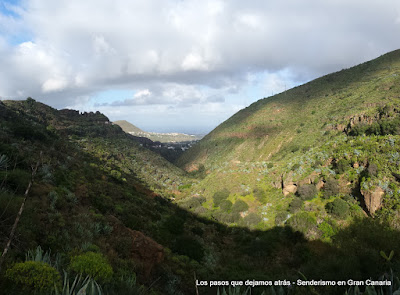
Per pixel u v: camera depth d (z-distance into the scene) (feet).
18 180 38.75
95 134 295.48
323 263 25.30
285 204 113.09
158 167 303.68
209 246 84.99
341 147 116.88
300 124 282.77
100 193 79.61
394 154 88.28
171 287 38.40
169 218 88.74
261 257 76.84
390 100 179.93
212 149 410.52
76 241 33.19
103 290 17.66
